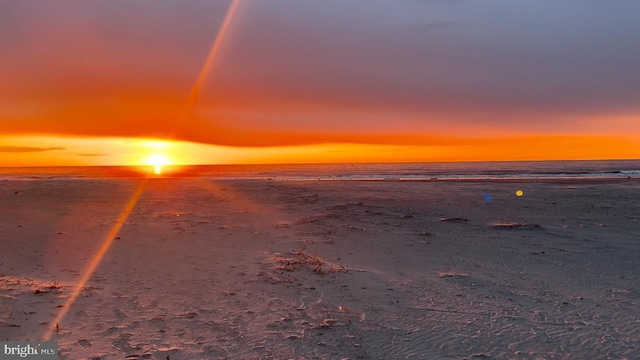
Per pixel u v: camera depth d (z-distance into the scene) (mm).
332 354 4621
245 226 13430
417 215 16109
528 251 9891
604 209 17438
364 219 15039
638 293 6703
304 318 5652
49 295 6262
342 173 66438
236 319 5582
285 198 22750
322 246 10406
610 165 95000
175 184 34312
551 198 21969
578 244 10656
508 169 75938
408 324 5488
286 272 7887
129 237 11375
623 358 4543
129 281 7211
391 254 9586
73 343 4750
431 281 7441
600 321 5562
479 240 11258
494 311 5961
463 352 4695
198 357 4496
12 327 5102
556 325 5445
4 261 8469
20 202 20703
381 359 4523
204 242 10773
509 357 4582
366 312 5910
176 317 5609
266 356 4555
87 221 14336
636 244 10570
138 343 4797
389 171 74062
